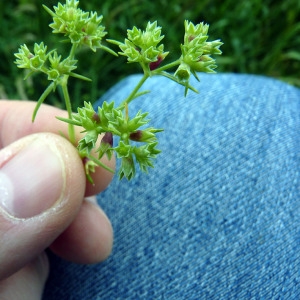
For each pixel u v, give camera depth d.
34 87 0.14
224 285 0.08
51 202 0.07
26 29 0.15
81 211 0.09
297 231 0.08
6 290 0.08
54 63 0.06
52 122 0.09
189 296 0.08
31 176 0.07
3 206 0.06
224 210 0.09
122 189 0.10
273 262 0.08
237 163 0.09
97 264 0.09
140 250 0.09
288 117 0.10
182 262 0.09
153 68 0.06
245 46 0.15
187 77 0.06
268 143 0.09
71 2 0.06
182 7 0.15
